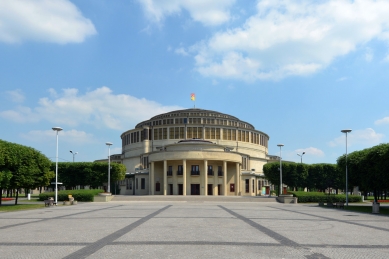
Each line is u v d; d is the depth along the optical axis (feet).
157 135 327.26
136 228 68.90
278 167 270.67
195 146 270.05
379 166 135.33
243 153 316.60
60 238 56.29
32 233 62.64
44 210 128.98
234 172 281.95
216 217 94.32
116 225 74.59
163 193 272.72
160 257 41.32
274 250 46.01
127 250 45.68
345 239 55.93
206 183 254.27
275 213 111.65
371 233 63.52
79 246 48.88
